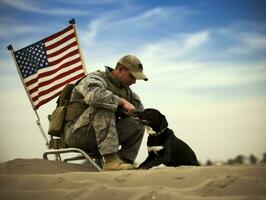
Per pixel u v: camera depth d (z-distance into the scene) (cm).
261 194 330
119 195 369
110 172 441
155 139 616
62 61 760
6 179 465
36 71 750
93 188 394
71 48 766
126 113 585
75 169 550
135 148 641
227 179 359
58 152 592
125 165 550
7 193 423
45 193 410
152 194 352
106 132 560
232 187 346
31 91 744
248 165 405
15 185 446
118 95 609
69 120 608
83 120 585
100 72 609
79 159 623
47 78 750
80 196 385
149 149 627
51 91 746
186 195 344
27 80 746
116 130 583
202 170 394
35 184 441
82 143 601
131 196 363
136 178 407
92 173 443
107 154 559
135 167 592
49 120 653
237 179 357
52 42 762
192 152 640
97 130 562
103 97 556
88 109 583
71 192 396
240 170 384
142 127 635
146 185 388
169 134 621
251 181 351
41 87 745
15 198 409
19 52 750
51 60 756
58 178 443
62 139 626
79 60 765
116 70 606
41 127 725
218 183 356
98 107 564
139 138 640
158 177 397
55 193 405
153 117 611
